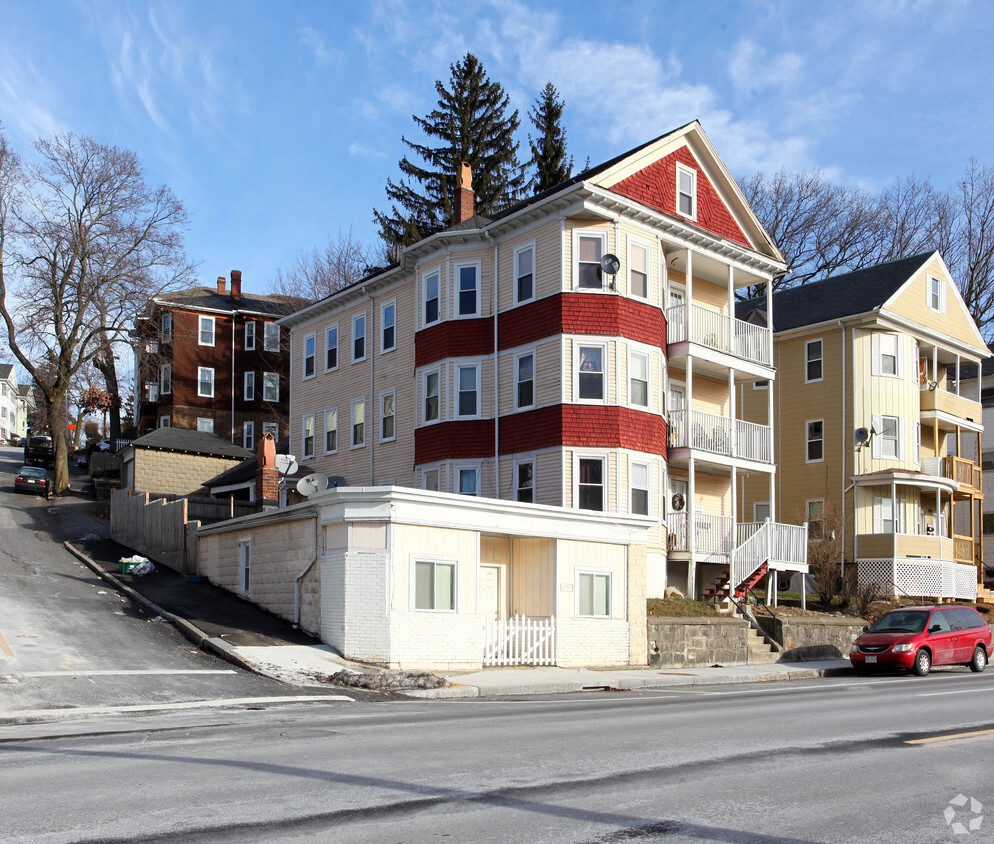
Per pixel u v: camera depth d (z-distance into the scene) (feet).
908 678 73.00
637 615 75.56
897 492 124.77
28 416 327.88
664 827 21.29
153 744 32.65
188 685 50.49
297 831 20.40
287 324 138.51
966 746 33.24
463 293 101.65
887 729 37.55
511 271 98.17
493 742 32.99
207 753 30.45
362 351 121.80
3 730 37.32
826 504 117.50
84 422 305.53
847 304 129.70
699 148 104.12
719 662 81.71
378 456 115.75
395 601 61.26
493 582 72.74
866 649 77.00
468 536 65.98
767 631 88.69
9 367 406.21
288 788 24.71
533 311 94.89
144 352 183.01
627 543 75.87
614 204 92.43
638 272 95.35
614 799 23.93
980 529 138.10
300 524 70.54
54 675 49.90
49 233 164.66
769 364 107.86
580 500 89.61
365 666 59.57
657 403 94.58
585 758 29.68
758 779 26.84
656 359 95.35
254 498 137.90
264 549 76.95
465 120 180.55
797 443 129.59
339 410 125.08
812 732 36.52
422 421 103.14
